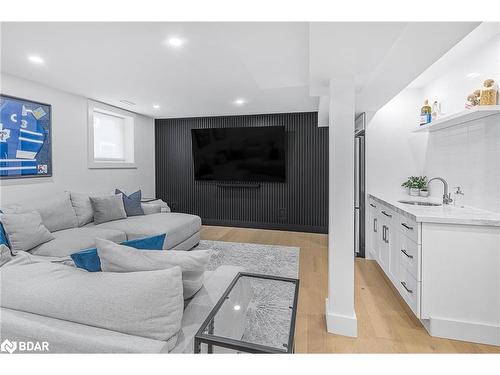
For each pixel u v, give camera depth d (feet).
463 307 6.25
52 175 11.28
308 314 7.33
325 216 16.43
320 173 16.44
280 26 6.11
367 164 11.49
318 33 4.58
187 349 3.52
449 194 8.72
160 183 19.30
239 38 6.68
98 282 3.68
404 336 6.40
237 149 17.26
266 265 10.85
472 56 7.75
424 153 10.66
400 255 7.80
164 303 3.46
